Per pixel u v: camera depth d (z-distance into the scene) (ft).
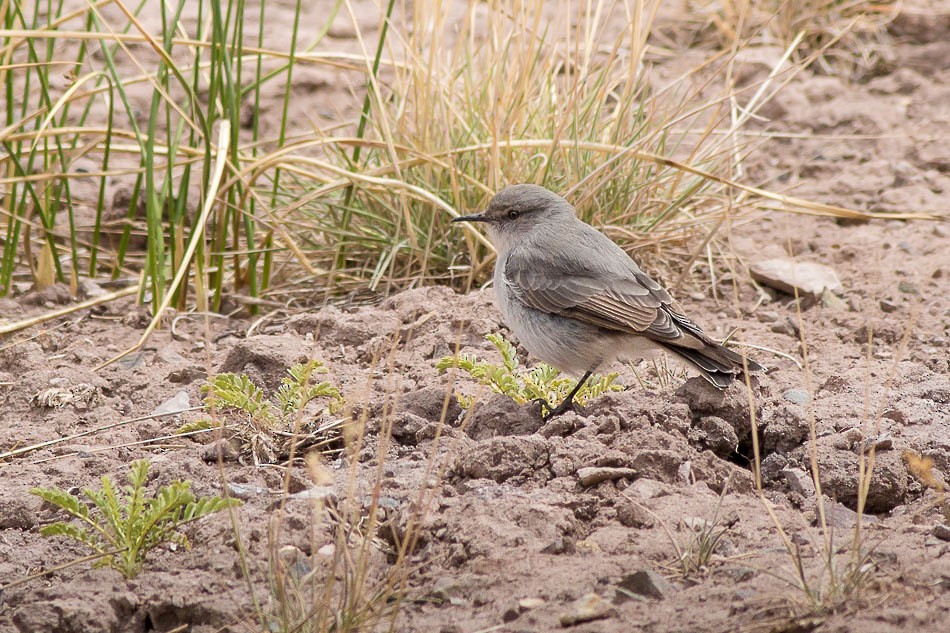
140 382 36.91
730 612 21.71
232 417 32.71
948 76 63.31
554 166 45.09
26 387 36.19
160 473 29.50
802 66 50.34
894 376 34.63
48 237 45.16
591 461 28.27
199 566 25.30
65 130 43.93
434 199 41.88
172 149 43.11
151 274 42.16
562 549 24.72
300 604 22.61
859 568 22.12
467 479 28.45
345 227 45.29
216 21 41.86
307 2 72.90
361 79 63.93
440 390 33.65
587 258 33.35
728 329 41.16
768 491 28.68
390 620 22.76
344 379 35.91
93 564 25.45
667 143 53.06
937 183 52.54
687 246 46.75
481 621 22.29
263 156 46.55
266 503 27.76
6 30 42.52
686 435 29.94
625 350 32.91
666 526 25.55
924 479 26.91
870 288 43.24
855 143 57.26
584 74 47.01
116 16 67.46
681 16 67.77
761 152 57.47
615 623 21.58
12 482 29.76
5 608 24.45
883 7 66.44
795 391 34.04
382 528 26.13
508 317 34.24
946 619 20.48
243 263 46.32
